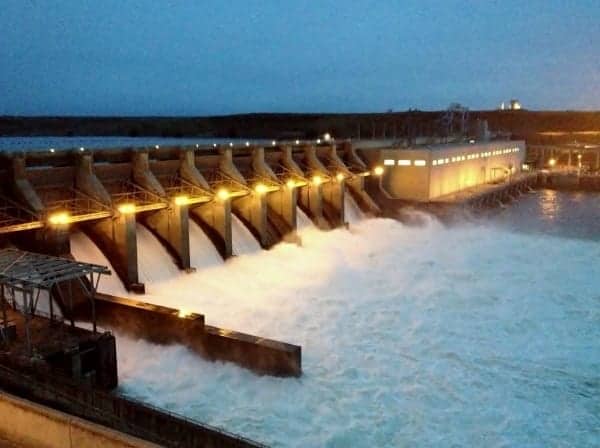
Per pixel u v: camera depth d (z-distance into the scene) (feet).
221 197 135.95
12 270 70.49
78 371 69.92
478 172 281.13
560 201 288.10
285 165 180.24
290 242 159.12
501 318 109.19
